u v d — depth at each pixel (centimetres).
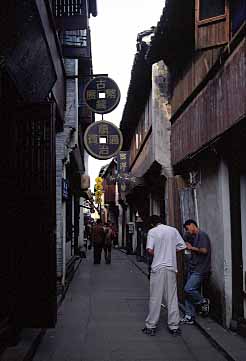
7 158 753
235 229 852
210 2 793
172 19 1070
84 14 1116
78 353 752
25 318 750
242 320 811
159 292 871
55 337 856
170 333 877
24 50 738
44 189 759
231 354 702
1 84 703
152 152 1461
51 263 753
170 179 1328
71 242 2180
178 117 1236
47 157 763
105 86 1452
